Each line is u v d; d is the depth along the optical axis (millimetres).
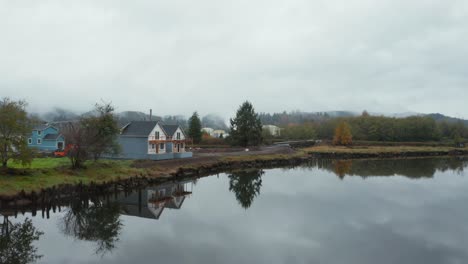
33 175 30953
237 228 22531
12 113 29703
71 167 36000
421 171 54844
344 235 21156
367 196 33531
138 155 49844
